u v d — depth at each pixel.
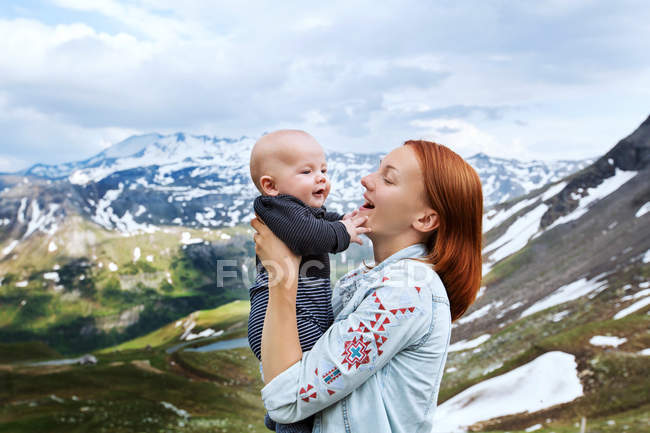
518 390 40.00
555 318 53.75
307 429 1.81
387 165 1.90
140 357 47.47
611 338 43.19
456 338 58.50
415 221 1.87
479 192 1.87
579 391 37.88
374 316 1.66
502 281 72.19
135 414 34.25
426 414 1.77
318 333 1.86
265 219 1.79
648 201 76.06
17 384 39.09
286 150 1.94
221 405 36.75
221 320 54.38
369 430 1.69
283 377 1.66
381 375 1.73
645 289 53.28
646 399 33.34
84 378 41.75
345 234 1.82
